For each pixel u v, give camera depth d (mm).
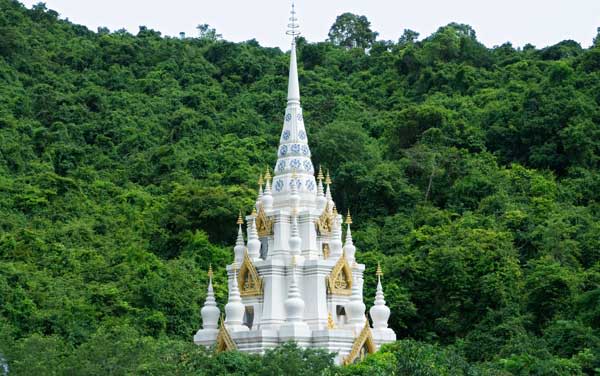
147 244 143625
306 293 85250
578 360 97000
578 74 183125
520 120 170875
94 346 78875
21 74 199250
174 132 186375
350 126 168250
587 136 162625
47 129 180375
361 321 85500
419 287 123438
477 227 137500
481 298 118562
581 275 116562
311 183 89938
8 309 110000
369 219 152625
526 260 131000
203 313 87438
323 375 74000
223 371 76312
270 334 82562
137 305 119188
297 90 92000
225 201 147000
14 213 148500
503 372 87938
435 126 170375
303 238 87375
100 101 193250
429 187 156750
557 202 150875
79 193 157000
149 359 77438
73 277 125750
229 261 137250
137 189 165000
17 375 76750
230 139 181625
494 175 157875
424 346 82125
